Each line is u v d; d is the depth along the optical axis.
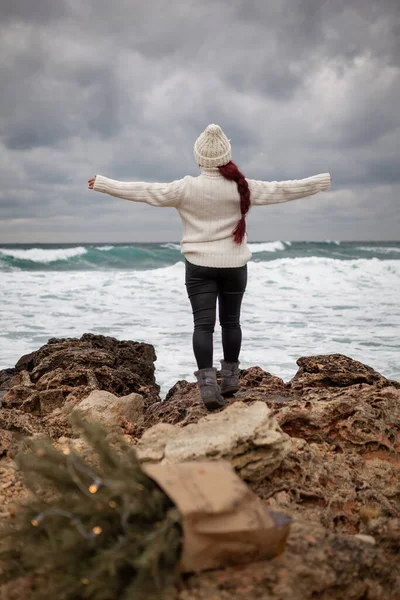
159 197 4.43
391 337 13.45
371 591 2.88
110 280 23.97
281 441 3.70
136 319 15.80
